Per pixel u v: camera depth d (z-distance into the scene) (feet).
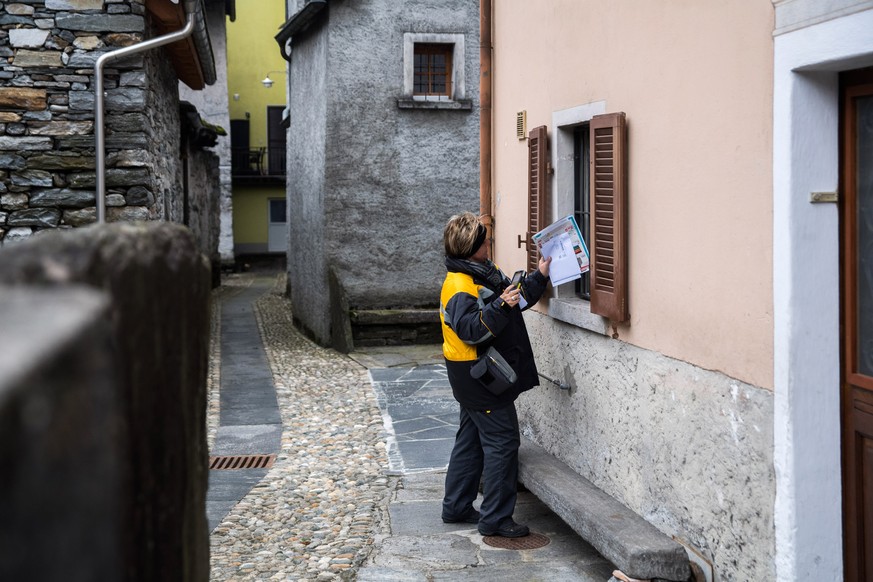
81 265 3.24
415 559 14.75
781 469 10.05
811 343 9.88
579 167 16.90
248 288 74.28
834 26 9.02
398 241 40.50
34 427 1.76
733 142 10.94
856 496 9.87
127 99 21.99
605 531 12.75
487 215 20.75
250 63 96.58
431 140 40.42
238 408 27.84
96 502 2.19
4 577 1.68
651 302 13.12
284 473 20.67
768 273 10.23
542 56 17.54
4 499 1.66
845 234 9.88
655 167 12.97
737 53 10.80
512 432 15.47
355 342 39.91
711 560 11.59
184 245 5.08
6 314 2.06
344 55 39.47
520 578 13.78
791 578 9.98
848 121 9.77
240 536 16.37
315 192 42.98
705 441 11.69
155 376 4.27
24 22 21.49
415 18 39.81
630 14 13.69
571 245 14.84
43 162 21.71
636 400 13.65
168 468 4.57
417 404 27.89
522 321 15.60
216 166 75.51
